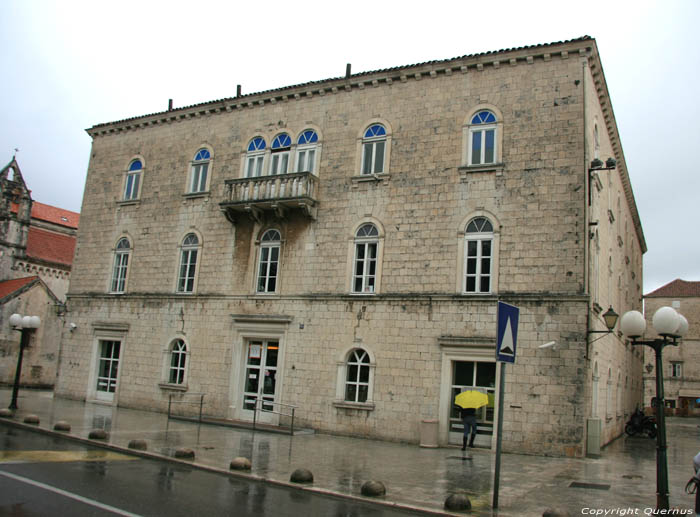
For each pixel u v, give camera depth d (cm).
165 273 2719
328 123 2447
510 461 1697
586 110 2028
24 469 1166
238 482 1203
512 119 2108
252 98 2630
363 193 2306
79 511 874
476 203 2103
